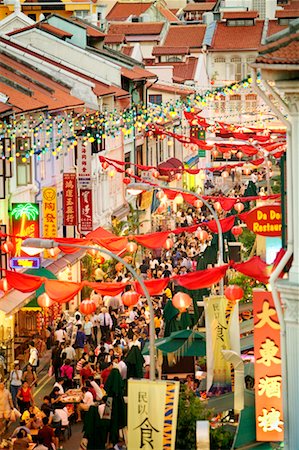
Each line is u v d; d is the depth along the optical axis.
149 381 29.19
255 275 32.12
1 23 92.94
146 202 88.56
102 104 81.19
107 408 39.31
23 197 58.25
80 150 66.75
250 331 42.59
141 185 44.84
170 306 48.94
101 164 77.69
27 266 52.44
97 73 86.88
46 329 58.25
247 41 156.75
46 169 64.06
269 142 90.69
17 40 85.38
